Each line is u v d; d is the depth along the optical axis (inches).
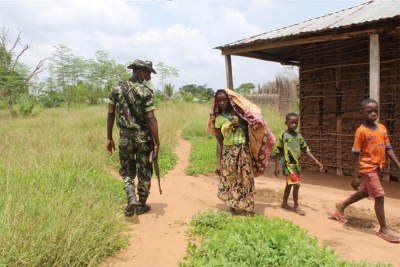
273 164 334.0
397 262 122.4
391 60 238.2
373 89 218.5
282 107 674.2
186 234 143.0
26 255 101.0
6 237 104.1
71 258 109.2
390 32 233.8
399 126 243.1
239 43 282.4
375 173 150.9
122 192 188.7
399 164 152.4
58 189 162.1
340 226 162.2
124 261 119.5
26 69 800.9
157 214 170.6
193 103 1022.4
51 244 106.3
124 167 169.6
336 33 230.8
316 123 289.9
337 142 276.7
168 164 294.4
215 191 223.1
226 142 169.5
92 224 128.5
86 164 223.6
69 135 328.5
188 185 237.9
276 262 107.3
